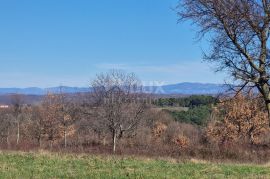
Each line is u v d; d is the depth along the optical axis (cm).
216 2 1706
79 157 2086
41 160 1884
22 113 5928
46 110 5516
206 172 1650
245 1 1672
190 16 1817
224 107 4641
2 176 1395
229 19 1711
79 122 5122
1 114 5872
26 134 5647
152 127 5666
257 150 3269
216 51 1812
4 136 5806
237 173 1644
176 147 3238
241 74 1770
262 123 4512
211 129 4766
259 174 1625
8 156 2009
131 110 3866
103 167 1717
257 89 1809
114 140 3556
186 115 6644
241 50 1747
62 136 5303
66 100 5506
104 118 3750
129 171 1600
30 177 1409
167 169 1702
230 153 2945
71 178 1427
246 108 4478
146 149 3189
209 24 1789
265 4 1683
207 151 2988
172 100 7400
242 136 4612
